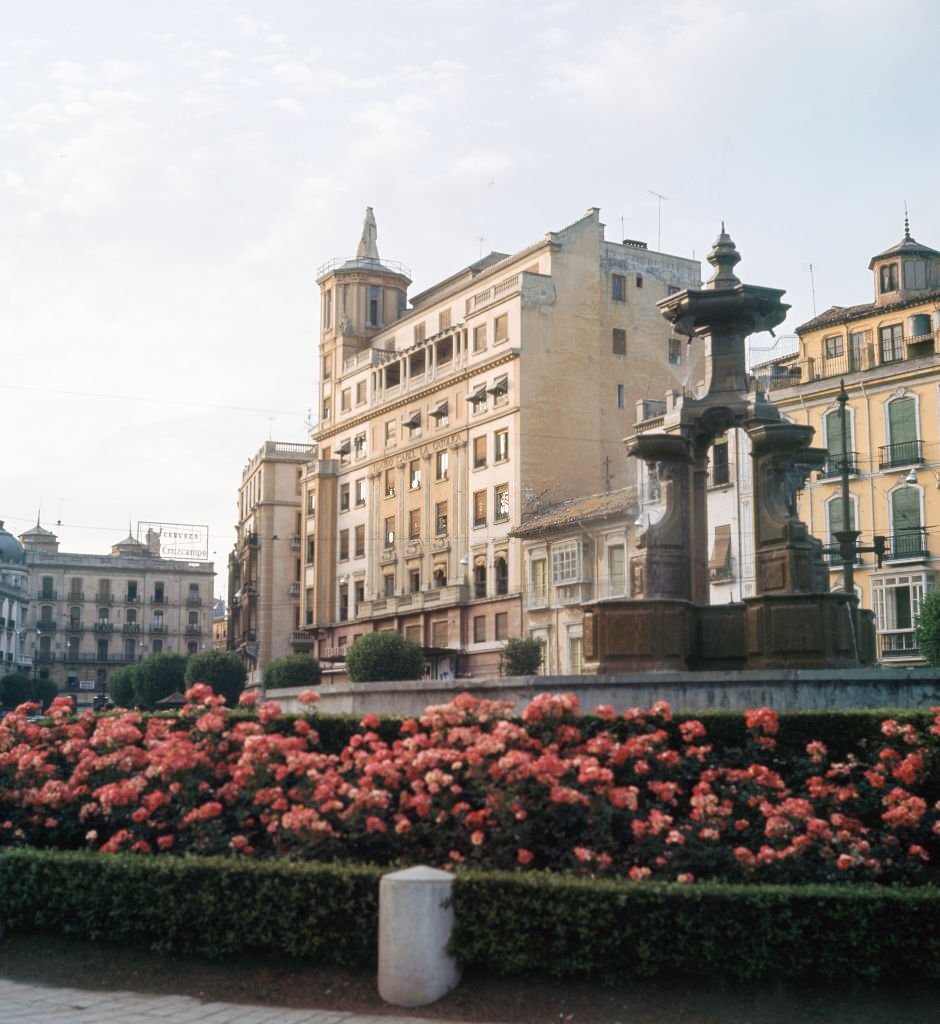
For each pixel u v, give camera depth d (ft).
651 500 181.47
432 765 37.65
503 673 187.73
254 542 331.57
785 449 58.34
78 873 37.22
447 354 240.53
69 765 46.21
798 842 34.37
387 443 257.34
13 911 38.11
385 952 32.45
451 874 33.09
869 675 50.34
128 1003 32.96
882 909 30.86
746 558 166.71
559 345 218.79
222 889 35.14
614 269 227.40
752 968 30.94
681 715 42.09
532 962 32.14
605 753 38.73
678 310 63.10
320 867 34.81
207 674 248.52
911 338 168.25
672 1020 30.07
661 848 35.09
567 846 35.76
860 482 164.14
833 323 180.75
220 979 34.40
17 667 423.64
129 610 469.57
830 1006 30.32
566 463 216.13
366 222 284.20
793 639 54.54
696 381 233.55
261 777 39.83
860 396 165.78
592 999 31.37
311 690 50.01
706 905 31.30
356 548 268.00
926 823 37.86
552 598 200.23
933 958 30.60
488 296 227.40
